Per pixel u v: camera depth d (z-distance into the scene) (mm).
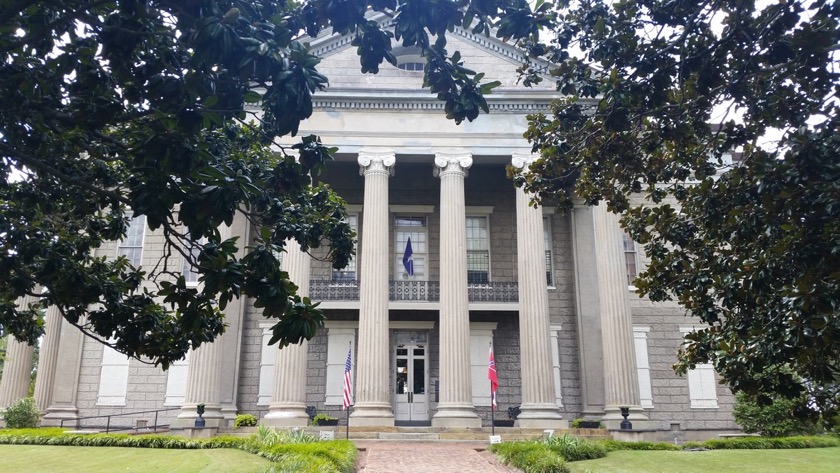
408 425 24156
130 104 6301
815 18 7203
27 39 5766
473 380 24797
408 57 25547
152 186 5289
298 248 22266
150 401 24391
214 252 5719
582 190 10023
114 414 24031
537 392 21469
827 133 6867
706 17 7918
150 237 25719
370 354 21312
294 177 7695
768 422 21078
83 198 8750
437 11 5973
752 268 7426
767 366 7562
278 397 21422
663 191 10094
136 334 8445
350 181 26422
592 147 9375
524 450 14117
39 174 8117
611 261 23000
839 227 6477
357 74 25047
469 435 19766
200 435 20516
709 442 18047
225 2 5598
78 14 5691
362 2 5883
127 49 5480
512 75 24688
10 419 21703
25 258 8102
